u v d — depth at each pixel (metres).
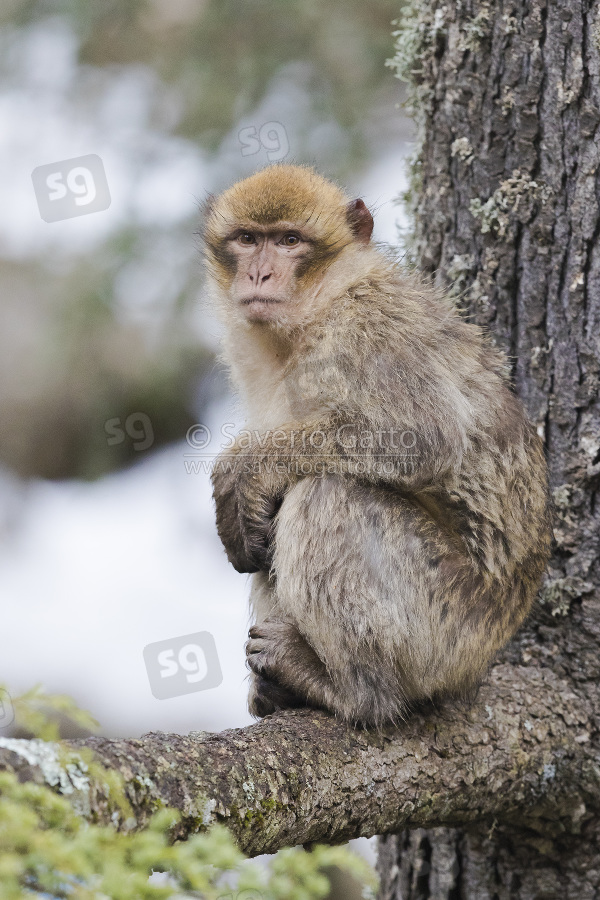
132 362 14.36
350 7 13.59
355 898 9.43
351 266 7.33
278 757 5.43
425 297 7.15
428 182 7.60
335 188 7.88
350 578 6.19
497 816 6.54
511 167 7.16
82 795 4.16
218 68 13.55
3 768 4.00
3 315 15.45
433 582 6.30
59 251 15.06
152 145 13.76
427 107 7.55
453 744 6.17
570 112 6.96
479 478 6.61
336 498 6.35
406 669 6.20
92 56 14.07
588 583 6.92
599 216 6.93
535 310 7.14
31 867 3.31
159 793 4.66
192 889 3.54
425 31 7.52
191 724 13.62
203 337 14.25
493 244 7.25
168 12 13.92
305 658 6.27
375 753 5.88
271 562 6.73
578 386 7.03
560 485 7.06
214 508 7.07
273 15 13.48
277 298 7.22
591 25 6.88
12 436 15.38
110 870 3.33
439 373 6.70
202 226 8.23
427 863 7.45
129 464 15.33
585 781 6.54
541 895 6.98
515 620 6.68
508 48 7.08
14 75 13.98
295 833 5.30
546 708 6.65
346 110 13.47
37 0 13.72
